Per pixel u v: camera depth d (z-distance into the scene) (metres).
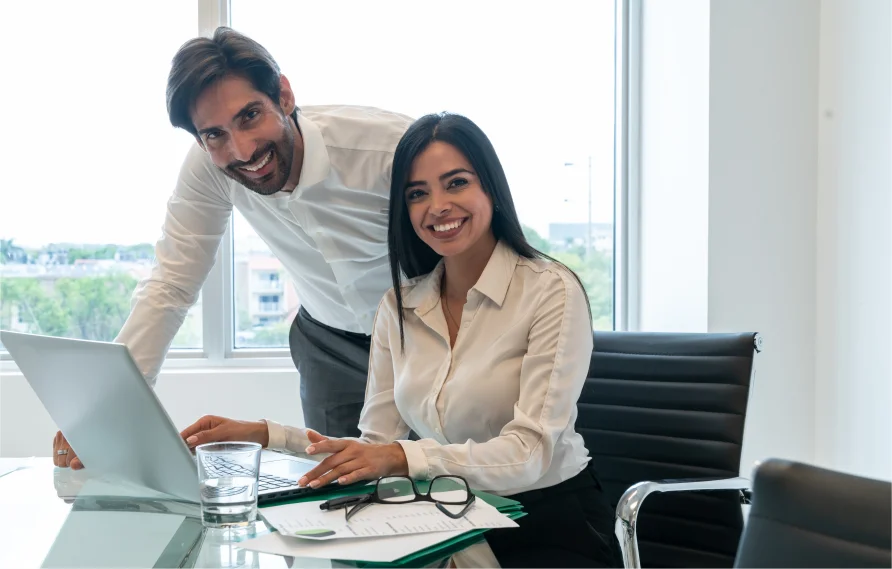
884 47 2.29
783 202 2.61
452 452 1.30
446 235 1.54
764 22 2.57
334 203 1.89
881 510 0.72
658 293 2.89
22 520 1.18
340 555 0.95
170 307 1.92
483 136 1.57
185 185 1.94
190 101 1.63
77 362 1.17
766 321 2.62
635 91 2.98
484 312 1.53
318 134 1.81
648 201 2.95
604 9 3.00
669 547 1.63
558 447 1.46
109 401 1.17
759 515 0.79
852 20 2.43
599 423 1.74
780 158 2.60
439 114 1.60
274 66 1.69
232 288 2.86
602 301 3.08
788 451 2.64
